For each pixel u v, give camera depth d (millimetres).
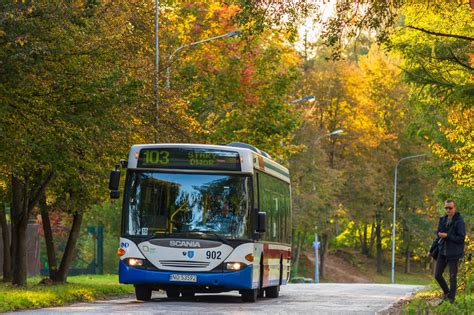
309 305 24250
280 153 53719
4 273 38094
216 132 49625
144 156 24984
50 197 36562
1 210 38156
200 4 50125
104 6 27078
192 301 25688
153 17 39438
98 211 64188
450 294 22109
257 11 23359
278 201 29438
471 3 18266
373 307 23406
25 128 25578
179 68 46875
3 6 22922
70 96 25812
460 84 20375
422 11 23109
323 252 92562
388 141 92812
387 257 109688
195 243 24375
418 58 21438
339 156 90438
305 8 23062
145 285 25047
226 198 24766
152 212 24641
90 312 19578
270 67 51344
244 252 24516
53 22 23844
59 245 56156
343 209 90250
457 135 31250
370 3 22531
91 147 26938
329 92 88188
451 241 22031
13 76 23594
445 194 39250
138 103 28922
